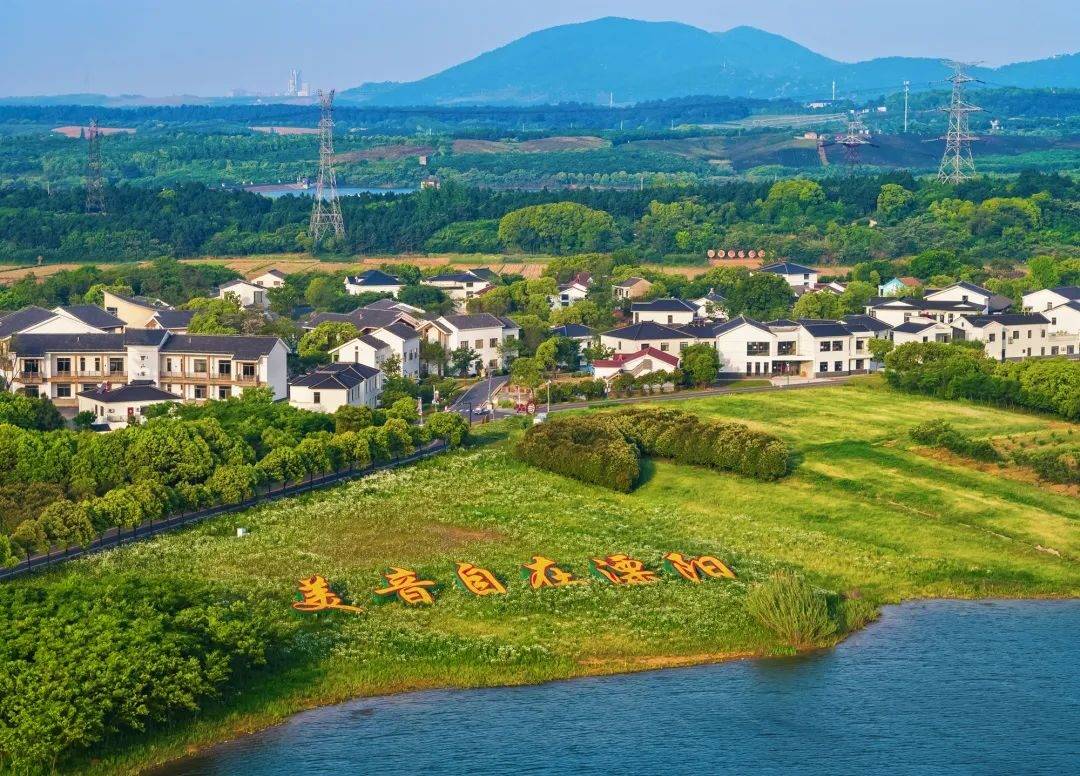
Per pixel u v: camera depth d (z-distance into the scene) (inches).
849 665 3587.6
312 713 3307.1
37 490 4458.7
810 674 3533.5
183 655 3287.4
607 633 3735.2
